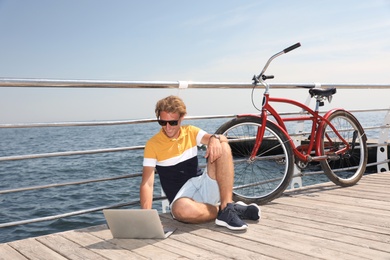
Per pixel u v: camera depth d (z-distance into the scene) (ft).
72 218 22.26
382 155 15.85
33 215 23.65
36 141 152.56
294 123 12.71
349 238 7.46
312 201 10.73
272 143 11.03
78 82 9.07
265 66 10.43
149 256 6.75
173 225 8.73
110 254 6.93
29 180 40.70
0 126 8.20
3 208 25.67
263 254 6.68
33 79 8.52
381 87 15.03
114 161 57.26
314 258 6.44
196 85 10.70
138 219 7.49
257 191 10.94
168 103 8.28
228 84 11.11
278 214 9.39
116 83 9.59
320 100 11.86
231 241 7.43
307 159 11.52
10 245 7.64
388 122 15.98
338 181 12.34
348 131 12.80
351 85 13.92
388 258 6.40
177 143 8.66
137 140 118.52
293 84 12.30
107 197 28.30
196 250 6.98
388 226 8.21
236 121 10.52
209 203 8.66
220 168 8.48
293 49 9.92
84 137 170.50
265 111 10.67
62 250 7.25
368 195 11.31
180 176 8.68
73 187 32.73
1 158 8.18
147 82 9.99
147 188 8.29
